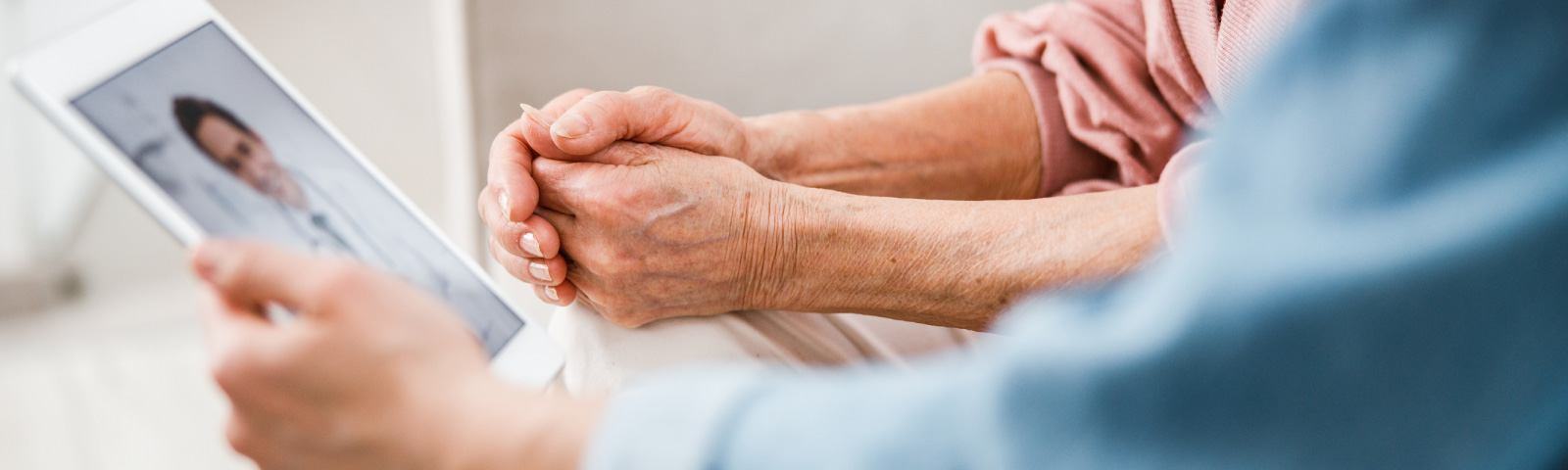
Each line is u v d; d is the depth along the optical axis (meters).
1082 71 0.89
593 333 0.82
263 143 0.73
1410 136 0.35
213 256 0.60
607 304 0.81
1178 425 0.39
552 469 0.58
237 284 0.60
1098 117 0.88
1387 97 0.36
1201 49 0.80
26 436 1.14
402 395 0.60
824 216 0.79
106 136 0.69
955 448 0.44
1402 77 0.35
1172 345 0.38
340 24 1.47
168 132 0.71
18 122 1.31
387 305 0.61
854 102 1.06
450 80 1.00
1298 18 0.39
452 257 0.74
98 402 1.17
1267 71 0.39
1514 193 0.35
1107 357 0.40
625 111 0.80
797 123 0.88
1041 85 0.91
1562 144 0.35
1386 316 0.36
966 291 0.79
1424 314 0.36
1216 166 0.40
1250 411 0.38
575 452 0.58
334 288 0.60
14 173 1.29
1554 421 0.39
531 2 0.98
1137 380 0.39
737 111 1.05
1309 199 0.37
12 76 0.69
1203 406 0.39
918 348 0.87
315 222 0.72
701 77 1.03
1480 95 0.35
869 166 0.90
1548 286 0.35
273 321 0.63
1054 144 0.91
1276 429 0.38
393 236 0.74
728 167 0.80
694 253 0.79
